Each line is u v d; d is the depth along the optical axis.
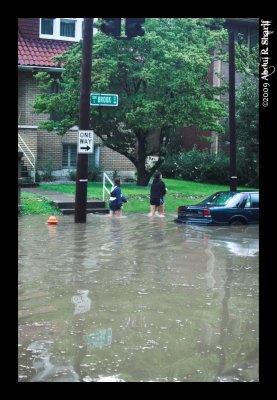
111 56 23.39
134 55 23.88
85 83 16.55
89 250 12.03
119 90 24.39
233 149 19.97
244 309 7.56
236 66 24.62
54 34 29.61
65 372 5.34
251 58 26.41
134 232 14.96
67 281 9.05
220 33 23.97
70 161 29.39
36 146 27.56
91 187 24.97
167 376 5.28
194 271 10.02
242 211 16.47
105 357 5.72
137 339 6.28
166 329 6.66
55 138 28.78
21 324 6.77
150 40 22.66
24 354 5.77
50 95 24.92
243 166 30.06
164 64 21.95
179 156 33.16
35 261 10.70
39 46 28.88
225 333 6.53
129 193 23.28
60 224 16.27
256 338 6.35
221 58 24.19
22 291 8.36
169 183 29.11
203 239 13.91
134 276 9.52
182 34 23.41
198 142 34.75
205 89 23.64
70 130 29.11
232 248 12.59
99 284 8.89
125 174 30.34
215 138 33.00
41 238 13.63
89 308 7.51
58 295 8.16
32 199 19.67
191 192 24.98
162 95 23.08
